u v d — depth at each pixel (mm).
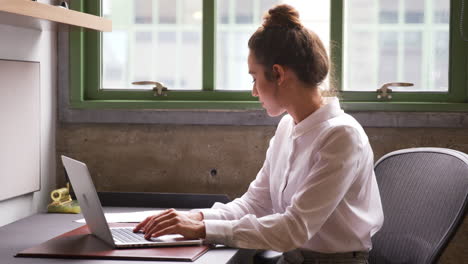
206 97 3068
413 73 2965
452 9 2898
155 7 3111
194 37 3094
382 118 2877
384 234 2172
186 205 2811
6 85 2570
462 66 2896
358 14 2975
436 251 1872
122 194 2854
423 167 2137
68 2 3059
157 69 3119
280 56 1950
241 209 2256
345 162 1868
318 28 2990
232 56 3072
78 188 2035
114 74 3141
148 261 1802
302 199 1854
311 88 2000
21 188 2707
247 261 2113
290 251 1979
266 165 2301
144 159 3072
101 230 1982
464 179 1900
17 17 2270
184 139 3041
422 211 2035
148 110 3035
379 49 2977
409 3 2945
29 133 2770
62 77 3068
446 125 2844
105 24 2824
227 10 3059
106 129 3086
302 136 2004
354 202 1955
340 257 1952
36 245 2084
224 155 3016
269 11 1997
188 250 1887
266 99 2014
